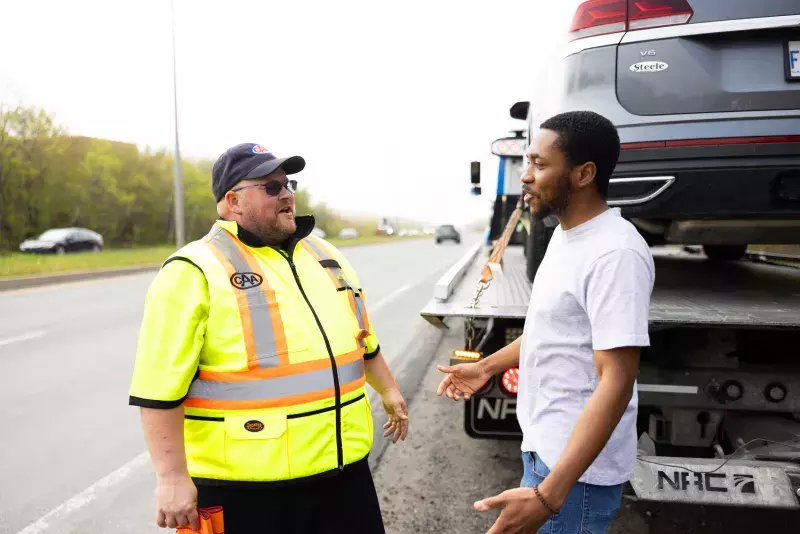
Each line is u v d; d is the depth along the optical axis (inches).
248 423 61.6
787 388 100.5
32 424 170.1
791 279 142.9
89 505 124.6
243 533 63.1
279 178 68.1
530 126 156.1
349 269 77.7
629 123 107.7
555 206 63.2
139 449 152.9
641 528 111.7
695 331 103.4
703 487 83.7
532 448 64.4
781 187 104.2
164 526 59.2
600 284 57.4
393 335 290.4
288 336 63.4
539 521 54.7
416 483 131.8
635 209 109.7
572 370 61.5
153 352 59.6
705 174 105.3
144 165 1239.5
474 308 110.0
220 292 62.1
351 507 68.5
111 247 1167.0
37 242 892.0
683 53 105.4
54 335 292.5
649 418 111.1
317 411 63.9
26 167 965.2
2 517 119.9
